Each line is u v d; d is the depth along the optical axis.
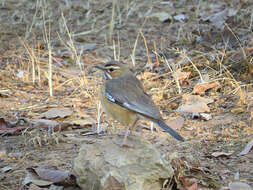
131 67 16.45
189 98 13.16
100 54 18.08
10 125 11.98
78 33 20.12
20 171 9.52
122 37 19.70
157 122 9.35
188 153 10.16
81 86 14.73
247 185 8.61
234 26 18.80
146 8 22.66
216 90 13.80
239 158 9.84
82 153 8.60
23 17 21.58
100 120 12.30
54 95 14.39
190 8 22.33
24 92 14.65
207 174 9.19
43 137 11.12
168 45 18.30
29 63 16.94
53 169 9.50
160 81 14.98
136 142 8.70
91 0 24.02
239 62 14.88
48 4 23.31
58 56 17.89
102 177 8.08
